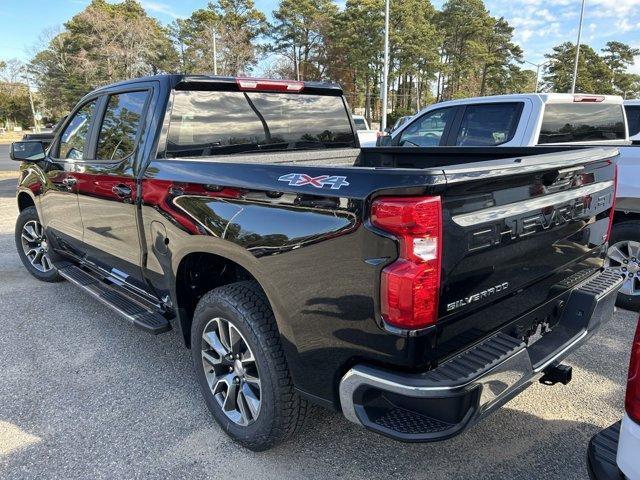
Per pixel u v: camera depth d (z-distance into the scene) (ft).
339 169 6.66
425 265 5.94
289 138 12.73
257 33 225.76
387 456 8.76
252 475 8.30
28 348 12.91
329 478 8.23
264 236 7.53
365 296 6.35
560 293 8.75
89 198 12.37
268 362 7.93
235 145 11.56
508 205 6.90
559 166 7.52
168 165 9.59
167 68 224.12
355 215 6.31
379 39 174.40
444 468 8.44
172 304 10.28
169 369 11.84
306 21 209.87
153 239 10.22
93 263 13.66
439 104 20.15
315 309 6.97
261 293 8.32
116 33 209.36
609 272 10.07
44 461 8.65
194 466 8.52
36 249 17.80
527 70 268.21
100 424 9.70
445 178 5.86
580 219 8.65
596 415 9.90
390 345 6.25
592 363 12.01
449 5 232.12
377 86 206.39
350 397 6.75
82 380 11.32
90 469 8.45
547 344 8.34
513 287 7.39
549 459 8.63
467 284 6.52
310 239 6.86
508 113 17.60
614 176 9.73
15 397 10.62
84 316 14.98
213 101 11.07
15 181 49.75
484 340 7.20
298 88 12.60
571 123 17.74
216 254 8.58
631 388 5.22
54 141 14.74
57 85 242.17
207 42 197.57
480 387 6.33
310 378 7.38
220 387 9.21
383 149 13.46
